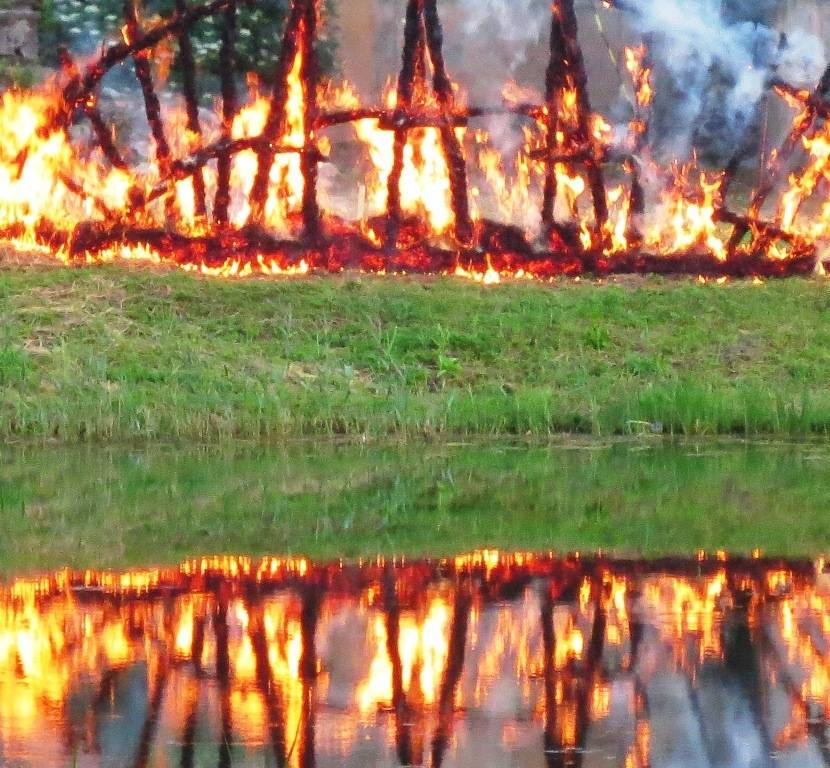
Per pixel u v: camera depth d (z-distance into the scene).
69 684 11.38
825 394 23.81
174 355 23.84
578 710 10.96
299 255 27.05
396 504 17.55
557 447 21.58
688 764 10.05
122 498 17.83
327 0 43.72
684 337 25.30
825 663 11.90
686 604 13.42
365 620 12.91
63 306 24.72
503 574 14.47
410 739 10.42
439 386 23.92
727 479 19.02
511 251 27.55
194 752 10.14
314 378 23.70
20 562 14.81
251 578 14.29
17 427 22.08
